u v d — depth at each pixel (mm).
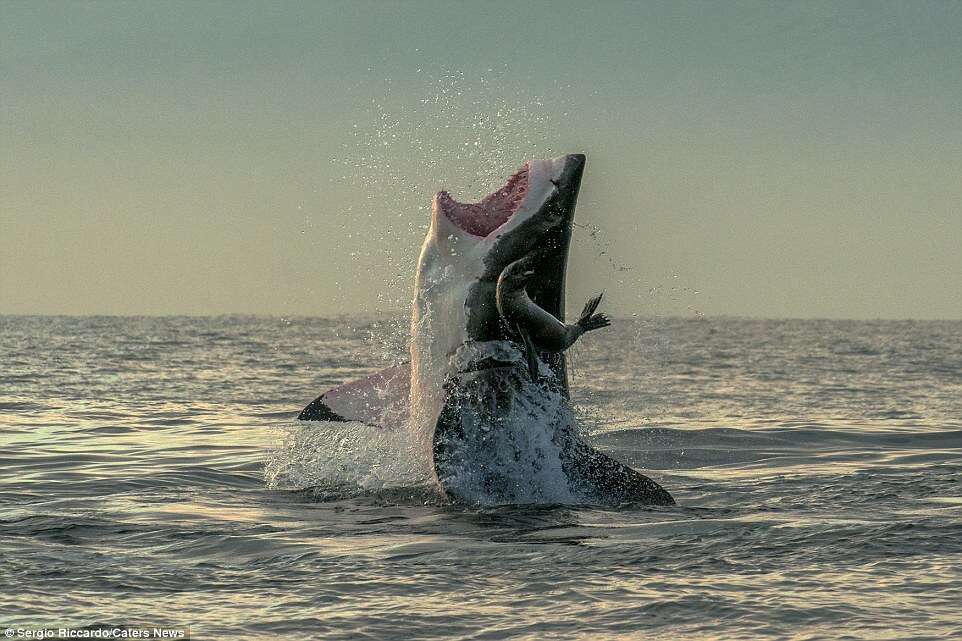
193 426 83250
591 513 41344
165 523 39125
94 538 36094
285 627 25812
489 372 44438
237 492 48250
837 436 76562
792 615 26625
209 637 25047
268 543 35375
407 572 31156
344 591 29016
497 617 26641
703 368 193250
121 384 134625
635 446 70312
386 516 41031
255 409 100125
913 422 89438
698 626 25875
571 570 31312
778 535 36156
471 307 44062
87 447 68438
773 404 111688
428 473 45125
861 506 43438
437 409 44844
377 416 48031
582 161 44719
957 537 35469
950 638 24781
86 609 27203
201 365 185375
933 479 52375
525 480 44344
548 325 42875
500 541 35688
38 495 47219
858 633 25219
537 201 43750
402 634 25359
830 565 31781
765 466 60219
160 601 28016
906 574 30562
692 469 58969
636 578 30344
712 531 37062
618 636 25172
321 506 43750
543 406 45094
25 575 30531
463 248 44719
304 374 162625
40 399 109312
